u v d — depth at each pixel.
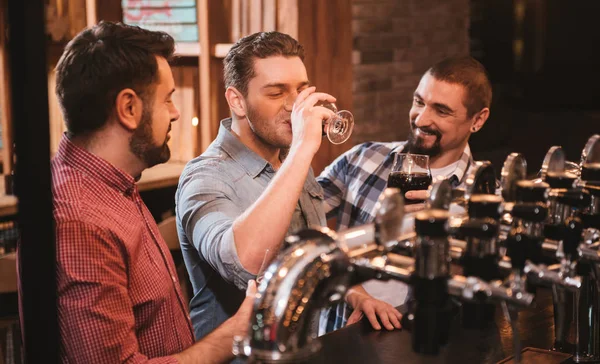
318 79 3.93
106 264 1.45
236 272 1.75
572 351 1.66
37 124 1.26
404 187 2.02
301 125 1.84
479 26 11.34
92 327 1.42
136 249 1.55
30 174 1.27
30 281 1.30
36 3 1.23
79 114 1.54
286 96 1.94
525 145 6.88
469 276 1.14
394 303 2.33
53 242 1.30
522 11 11.45
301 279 0.99
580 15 11.38
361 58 4.37
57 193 1.49
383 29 4.48
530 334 1.78
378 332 1.83
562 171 1.34
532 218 1.14
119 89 1.53
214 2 3.81
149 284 1.58
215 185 1.91
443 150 2.49
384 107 4.55
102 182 1.55
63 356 1.43
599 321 1.54
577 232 1.22
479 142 5.36
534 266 1.18
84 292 1.42
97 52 1.52
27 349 1.33
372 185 2.55
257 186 1.99
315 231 1.04
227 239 1.75
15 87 1.25
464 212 1.29
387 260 1.07
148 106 1.57
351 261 1.04
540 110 11.15
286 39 1.96
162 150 1.63
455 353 1.66
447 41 5.00
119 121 1.55
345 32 4.04
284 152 2.14
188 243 1.98
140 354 1.50
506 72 11.62
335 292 1.04
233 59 1.97
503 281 1.17
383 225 1.02
